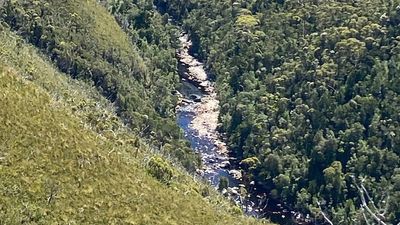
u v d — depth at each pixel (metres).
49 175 34.53
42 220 31.09
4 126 35.97
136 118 89.00
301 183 87.06
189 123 106.06
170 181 46.41
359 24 109.50
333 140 88.62
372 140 87.69
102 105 82.88
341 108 93.06
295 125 95.94
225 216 44.97
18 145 35.25
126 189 38.75
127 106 93.06
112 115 72.94
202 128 104.94
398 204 74.75
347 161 87.25
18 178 32.75
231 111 104.56
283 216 83.94
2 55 60.22
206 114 109.88
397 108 89.56
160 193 41.62
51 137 38.03
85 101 67.94
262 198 87.19
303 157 90.31
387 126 88.56
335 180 83.62
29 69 63.81
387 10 110.00
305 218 83.31
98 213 34.28
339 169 84.31
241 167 94.19
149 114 94.94
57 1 103.50
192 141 100.31
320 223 81.94
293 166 88.94
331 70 100.94
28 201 31.70
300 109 97.44
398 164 83.81
